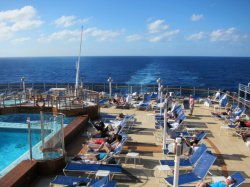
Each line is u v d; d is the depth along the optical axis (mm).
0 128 14875
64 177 8141
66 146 11977
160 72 90625
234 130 14500
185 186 8359
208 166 8289
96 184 7582
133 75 79250
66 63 173375
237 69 111125
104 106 20406
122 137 11469
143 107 19312
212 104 20953
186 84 59375
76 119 14688
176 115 15242
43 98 18016
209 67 122812
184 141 10344
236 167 10109
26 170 8578
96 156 9758
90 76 76875
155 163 10258
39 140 13672
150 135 13555
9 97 19141
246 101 18359
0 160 11531
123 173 9469
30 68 120062
